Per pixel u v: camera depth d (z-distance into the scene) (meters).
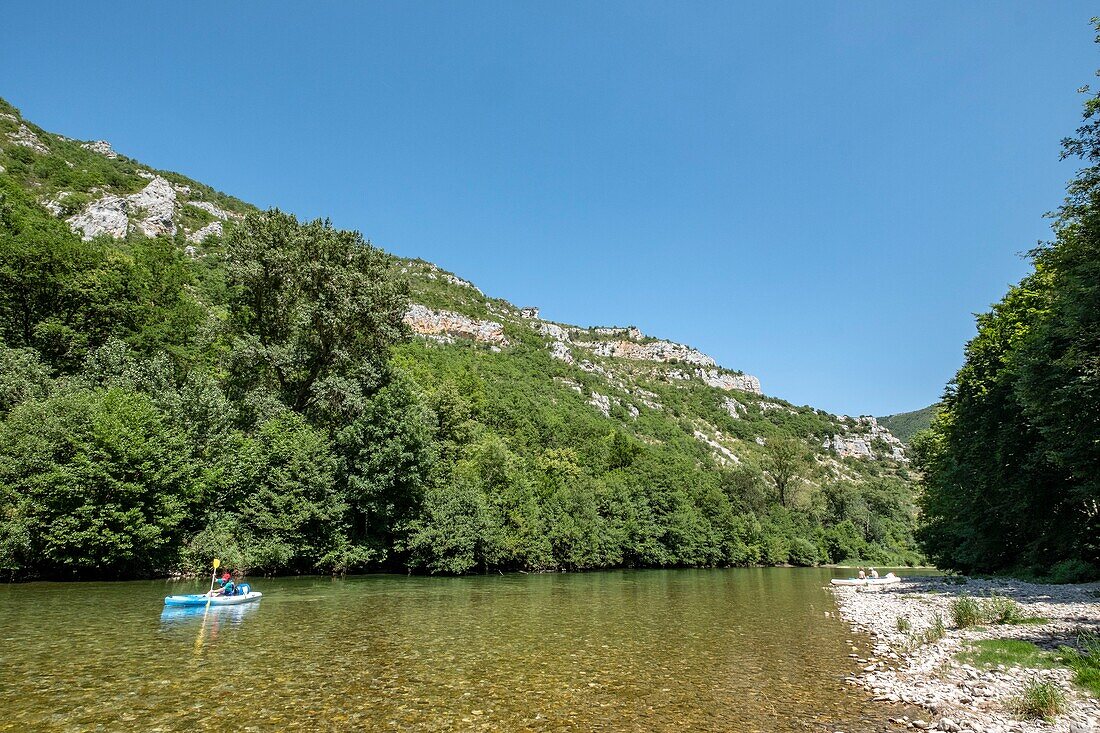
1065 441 23.42
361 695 12.28
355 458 44.72
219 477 37.41
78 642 16.50
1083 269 20.58
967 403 37.50
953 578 42.81
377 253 51.28
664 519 81.19
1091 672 12.07
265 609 24.30
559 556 62.88
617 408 179.88
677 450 164.88
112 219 130.25
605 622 23.52
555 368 195.75
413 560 46.16
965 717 10.60
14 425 30.78
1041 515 33.19
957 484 39.19
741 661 16.17
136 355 45.75
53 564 30.80
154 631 18.44
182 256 73.06
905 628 21.06
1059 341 22.44
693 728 10.55
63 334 44.03
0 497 29.27
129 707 11.02
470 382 92.88
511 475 62.53
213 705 11.32
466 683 13.46
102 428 31.03
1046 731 9.57
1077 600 23.44
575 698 12.40
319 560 41.22
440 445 61.47
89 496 30.45
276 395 46.25
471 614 24.92
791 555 99.19
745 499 103.25
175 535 34.84
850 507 124.56
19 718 10.27
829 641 19.41
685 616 25.77
